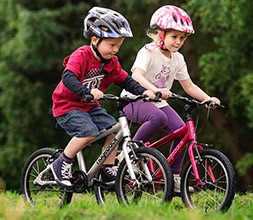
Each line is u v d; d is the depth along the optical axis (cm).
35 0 4831
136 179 1437
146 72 1653
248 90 3631
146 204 1427
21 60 4922
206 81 3916
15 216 1305
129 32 1512
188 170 1509
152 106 1620
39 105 5081
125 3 4619
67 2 4769
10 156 5084
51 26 4716
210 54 3909
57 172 1534
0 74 5250
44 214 1312
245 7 3691
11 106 5194
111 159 1545
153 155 1445
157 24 1620
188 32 1606
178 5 4475
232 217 1331
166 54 1655
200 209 1512
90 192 2069
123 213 1278
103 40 1505
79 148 1508
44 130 5172
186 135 1544
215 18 3762
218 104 1542
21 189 1689
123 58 4584
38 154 1658
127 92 1673
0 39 5400
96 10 1527
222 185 1598
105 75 1548
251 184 4222
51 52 4909
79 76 1510
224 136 4450
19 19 4891
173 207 1420
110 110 4516
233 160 4506
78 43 4741
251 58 3944
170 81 1694
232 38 3891
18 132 5178
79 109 1523
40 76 4981
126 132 1486
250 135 4478
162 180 1518
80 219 1271
